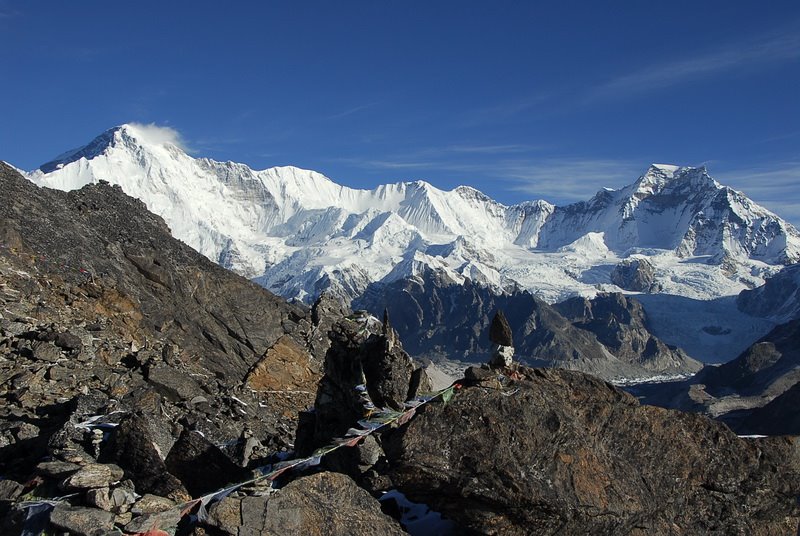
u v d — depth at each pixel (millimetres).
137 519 15438
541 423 16891
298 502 15672
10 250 40781
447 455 16391
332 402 22062
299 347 44812
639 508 16859
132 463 18672
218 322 47562
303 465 19812
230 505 15484
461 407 16797
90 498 16109
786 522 18781
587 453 16906
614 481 16922
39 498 16797
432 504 16625
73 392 28297
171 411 29062
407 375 21469
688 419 18438
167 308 45281
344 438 17578
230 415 31547
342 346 22234
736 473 18219
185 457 19062
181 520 15984
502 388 17281
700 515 17891
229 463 19359
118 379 30297
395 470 16438
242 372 43594
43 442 21594
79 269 43375
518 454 16359
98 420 22734
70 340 30625
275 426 33406
